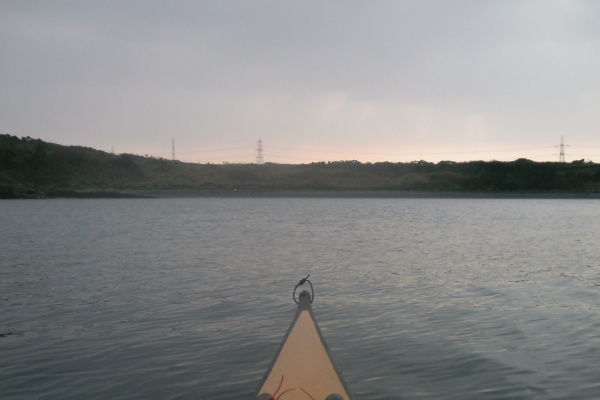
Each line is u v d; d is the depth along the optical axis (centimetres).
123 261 2889
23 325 1703
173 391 1224
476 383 1262
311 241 3775
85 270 2628
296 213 6631
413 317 1784
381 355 1430
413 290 2184
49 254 3148
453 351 1458
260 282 2334
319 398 1047
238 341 1540
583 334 1603
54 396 1204
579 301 2002
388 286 2259
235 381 1273
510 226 4997
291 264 2794
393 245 3572
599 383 1260
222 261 2884
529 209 7550
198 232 4369
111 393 1217
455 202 9394
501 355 1430
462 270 2639
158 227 4788
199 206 8000
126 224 5084
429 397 1192
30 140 12575
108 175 12412
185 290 2178
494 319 1761
